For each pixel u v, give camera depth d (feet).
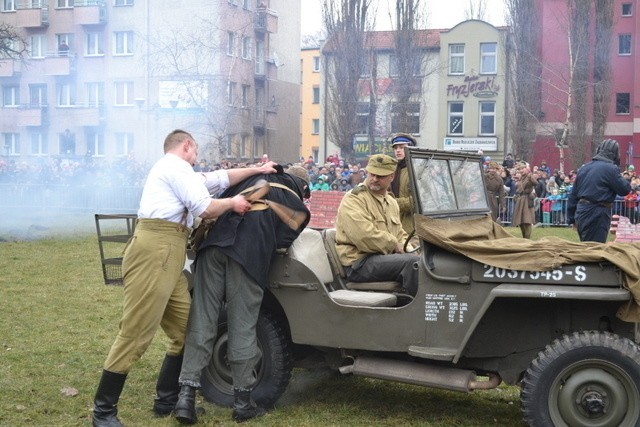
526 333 15.96
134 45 113.70
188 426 16.61
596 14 131.13
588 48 131.13
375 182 18.58
